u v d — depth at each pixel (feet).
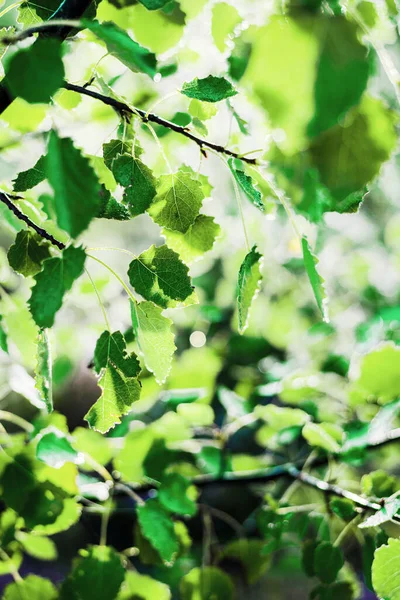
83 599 3.84
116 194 3.59
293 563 5.79
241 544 4.45
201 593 4.21
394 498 3.68
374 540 3.89
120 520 9.75
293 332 6.59
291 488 4.33
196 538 9.34
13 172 4.10
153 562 4.30
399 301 6.64
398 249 7.56
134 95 3.80
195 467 4.85
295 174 2.84
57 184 2.97
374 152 2.79
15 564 4.16
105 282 4.66
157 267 3.39
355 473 5.10
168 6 3.38
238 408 4.83
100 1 3.36
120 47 3.02
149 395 4.22
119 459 4.18
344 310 6.84
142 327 3.40
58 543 11.68
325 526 4.18
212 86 3.34
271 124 2.63
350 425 4.50
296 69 2.58
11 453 3.96
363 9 3.04
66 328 4.96
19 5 3.43
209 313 5.98
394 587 3.46
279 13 2.65
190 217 3.42
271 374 5.33
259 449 7.26
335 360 4.99
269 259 6.91
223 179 5.49
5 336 3.95
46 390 3.38
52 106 3.58
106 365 3.37
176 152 3.77
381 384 4.08
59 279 3.15
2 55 3.42
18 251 3.53
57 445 3.88
